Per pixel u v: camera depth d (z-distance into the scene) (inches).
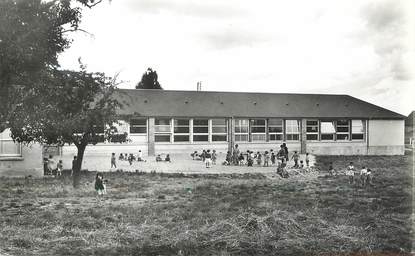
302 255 447.2
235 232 503.8
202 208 692.1
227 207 701.9
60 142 904.3
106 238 497.4
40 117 676.7
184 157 1768.0
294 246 469.7
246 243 473.1
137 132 1768.0
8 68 586.6
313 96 2156.7
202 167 1475.1
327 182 1132.5
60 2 623.8
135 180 1143.6
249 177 1256.8
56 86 712.4
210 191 932.6
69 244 471.2
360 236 508.1
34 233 516.4
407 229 547.2
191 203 755.4
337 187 1026.7
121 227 547.8
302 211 637.9
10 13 558.6
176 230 530.0
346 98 2185.0
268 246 467.5
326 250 462.9
